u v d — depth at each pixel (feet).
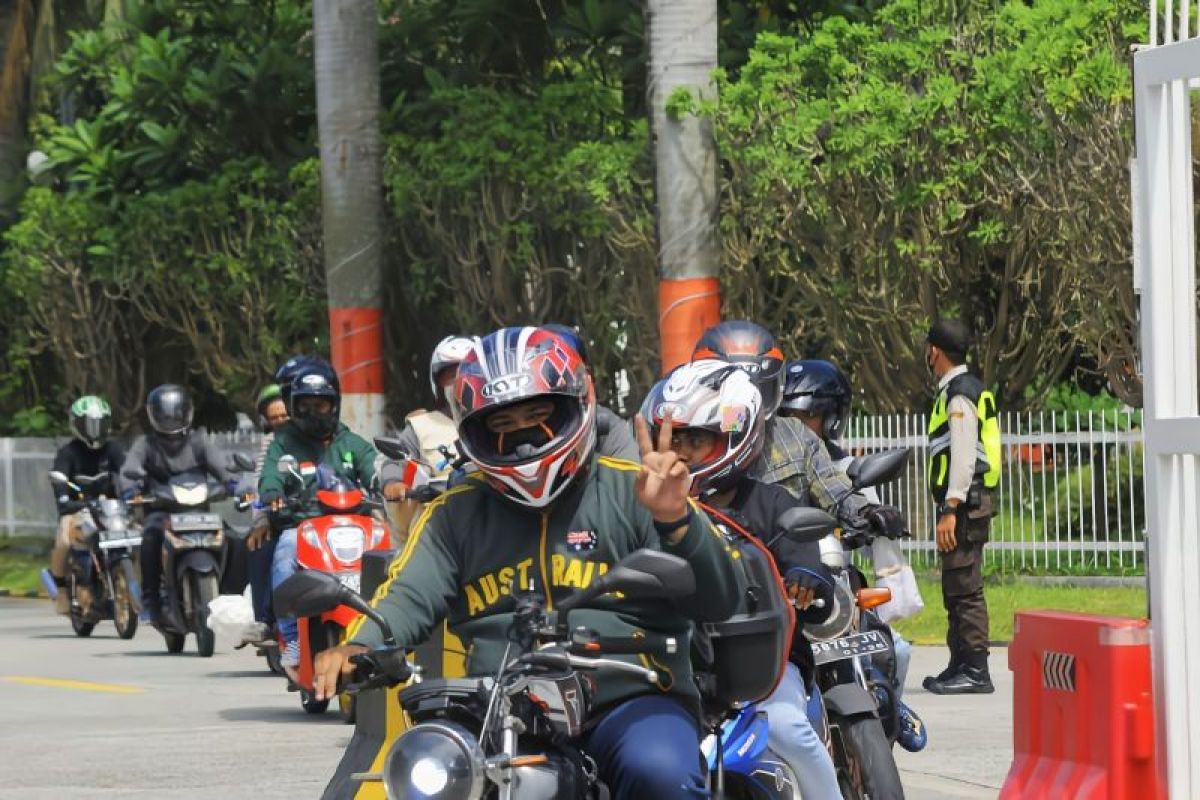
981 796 78.33
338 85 191.21
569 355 44.62
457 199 193.06
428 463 99.09
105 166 221.46
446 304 206.59
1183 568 55.06
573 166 184.85
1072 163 153.17
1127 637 55.26
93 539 155.74
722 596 44.88
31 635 162.09
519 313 195.21
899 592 68.13
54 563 160.15
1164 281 56.08
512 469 44.21
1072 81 148.77
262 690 120.47
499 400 43.73
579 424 44.60
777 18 193.16
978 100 155.53
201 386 245.45
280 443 114.11
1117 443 163.32
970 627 108.06
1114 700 55.06
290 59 211.82
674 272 164.14
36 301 234.17
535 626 43.14
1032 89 153.99
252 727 103.30
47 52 248.93
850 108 159.84
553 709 42.63
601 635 44.93
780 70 167.84
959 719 98.99
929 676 113.60
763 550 50.37
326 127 191.72
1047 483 169.07
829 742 59.26
